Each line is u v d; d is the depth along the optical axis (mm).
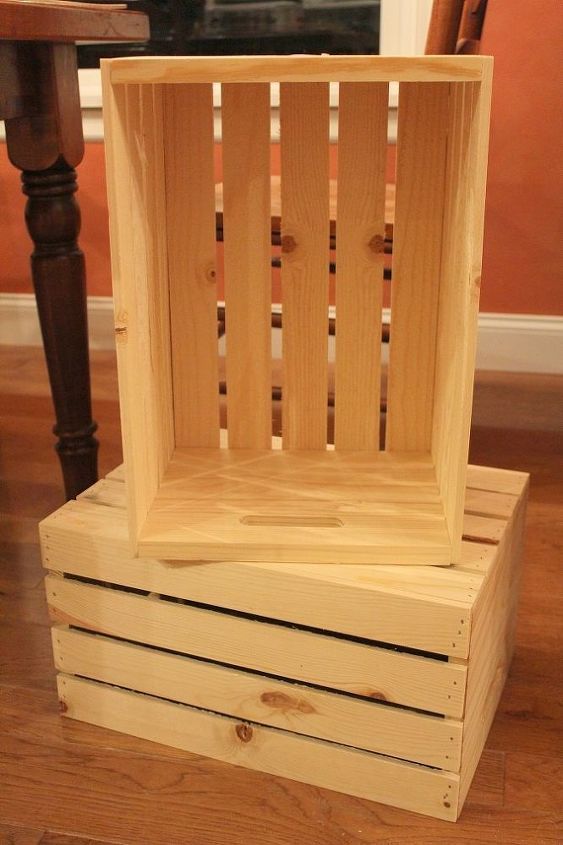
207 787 1028
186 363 1175
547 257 2336
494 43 2178
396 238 1089
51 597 1093
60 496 1736
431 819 980
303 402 1189
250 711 1035
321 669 979
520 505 1142
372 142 1048
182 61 796
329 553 965
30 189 1324
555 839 953
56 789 1023
